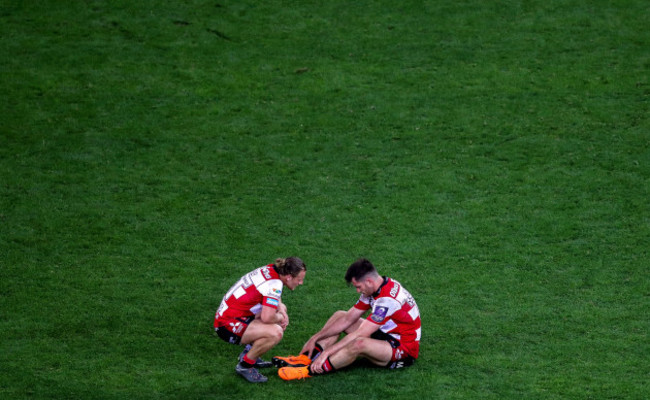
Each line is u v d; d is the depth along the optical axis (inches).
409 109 2198.6
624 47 2482.8
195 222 1667.1
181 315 1309.1
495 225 1652.3
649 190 1760.6
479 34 2600.9
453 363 1154.0
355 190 1817.2
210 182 1843.0
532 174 1861.5
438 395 1056.2
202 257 1529.3
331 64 2448.3
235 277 1455.5
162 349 1194.6
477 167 1904.5
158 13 2716.5
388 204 1753.2
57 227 1615.4
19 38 2524.6
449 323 1286.9
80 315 1288.1
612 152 1937.7
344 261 1524.4
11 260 1472.7
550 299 1365.7
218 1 2810.0
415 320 1112.8
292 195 1793.8
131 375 1103.6
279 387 1082.7
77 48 2487.7
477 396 1054.4
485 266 1493.6
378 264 1507.1
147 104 2212.1
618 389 1069.8
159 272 1462.8
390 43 2564.0
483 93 2268.7
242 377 1109.7
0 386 1052.5
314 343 1156.5
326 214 1712.6
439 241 1595.7
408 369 1133.1
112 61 2427.4
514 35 2586.1
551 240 1584.6
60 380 1077.1
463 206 1736.0
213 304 1353.3
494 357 1171.9
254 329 1083.3
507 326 1273.4
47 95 2228.1
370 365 1145.4
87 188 1791.3
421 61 2454.5
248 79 2361.0
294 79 2365.9
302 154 1979.6
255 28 2655.0
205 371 1130.7
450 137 2050.9
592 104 2177.7
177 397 1047.6
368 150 1998.0
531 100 2217.0
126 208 1712.6
